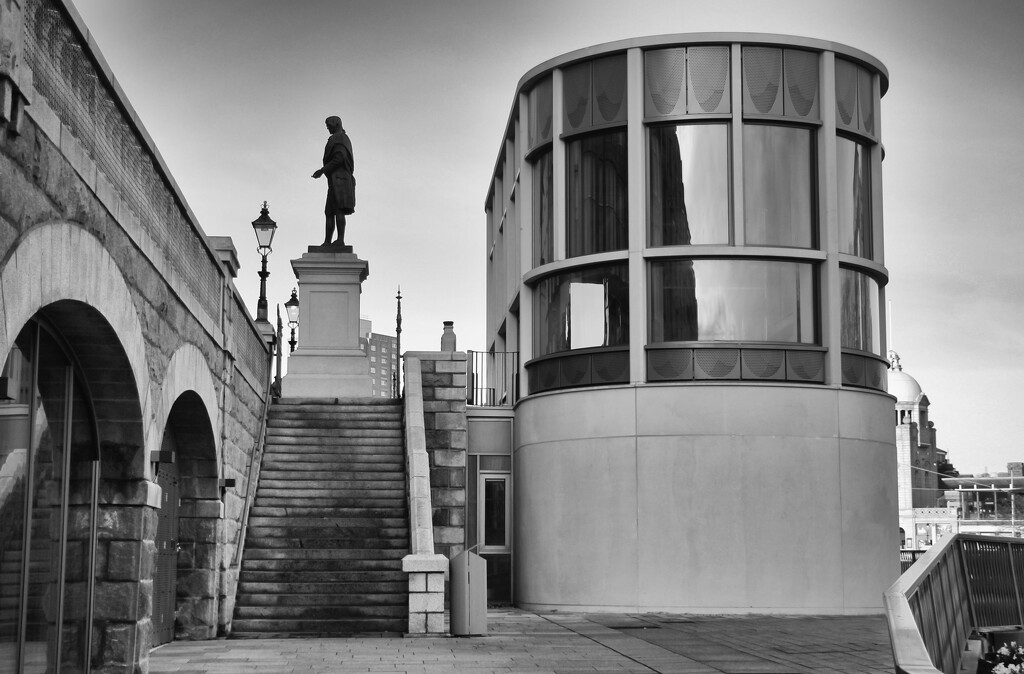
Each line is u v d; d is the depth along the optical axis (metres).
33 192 8.48
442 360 27.00
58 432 11.27
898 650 7.62
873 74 27.16
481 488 28.25
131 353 11.66
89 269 9.97
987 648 12.28
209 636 18.00
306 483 22.78
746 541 24.61
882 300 27.53
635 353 25.38
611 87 26.16
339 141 30.86
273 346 26.89
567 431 26.08
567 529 25.83
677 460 24.92
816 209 25.80
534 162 28.38
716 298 25.34
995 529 77.19
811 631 20.23
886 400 26.50
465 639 18.34
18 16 7.74
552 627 20.95
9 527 9.76
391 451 24.47
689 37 25.62
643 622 22.17
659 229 25.64
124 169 11.41
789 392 25.05
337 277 30.22
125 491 12.44
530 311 28.19
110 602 12.36
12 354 9.74
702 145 25.66
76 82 9.68
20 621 10.11
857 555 25.09
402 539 21.00
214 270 17.56
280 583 19.59
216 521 18.25
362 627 18.86
